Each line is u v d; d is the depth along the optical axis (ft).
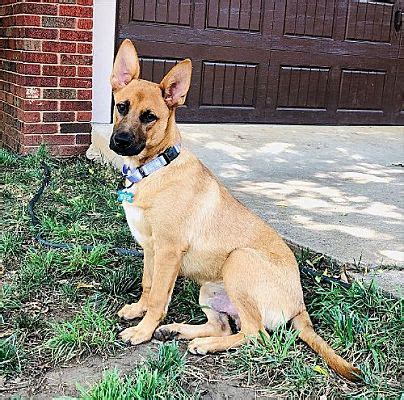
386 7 16.24
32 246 8.28
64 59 12.52
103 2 13.20
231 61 14.82
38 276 7.21
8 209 9.64
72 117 12.85
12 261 7.85
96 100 13.48
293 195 10.43
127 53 6.48
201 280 6.46
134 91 6.15
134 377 5.35
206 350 5.87
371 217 9.48
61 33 12.38
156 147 6.16
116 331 6.29
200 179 6.31
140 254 8.08
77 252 7.77
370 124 16.76
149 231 6.30
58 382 5.38
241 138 13.75
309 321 6.07
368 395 5.25
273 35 15.14
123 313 6.57
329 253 7.95
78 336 5.94
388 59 16.56
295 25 15.31
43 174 11.41
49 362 5.66
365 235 8.68
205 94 14.75
